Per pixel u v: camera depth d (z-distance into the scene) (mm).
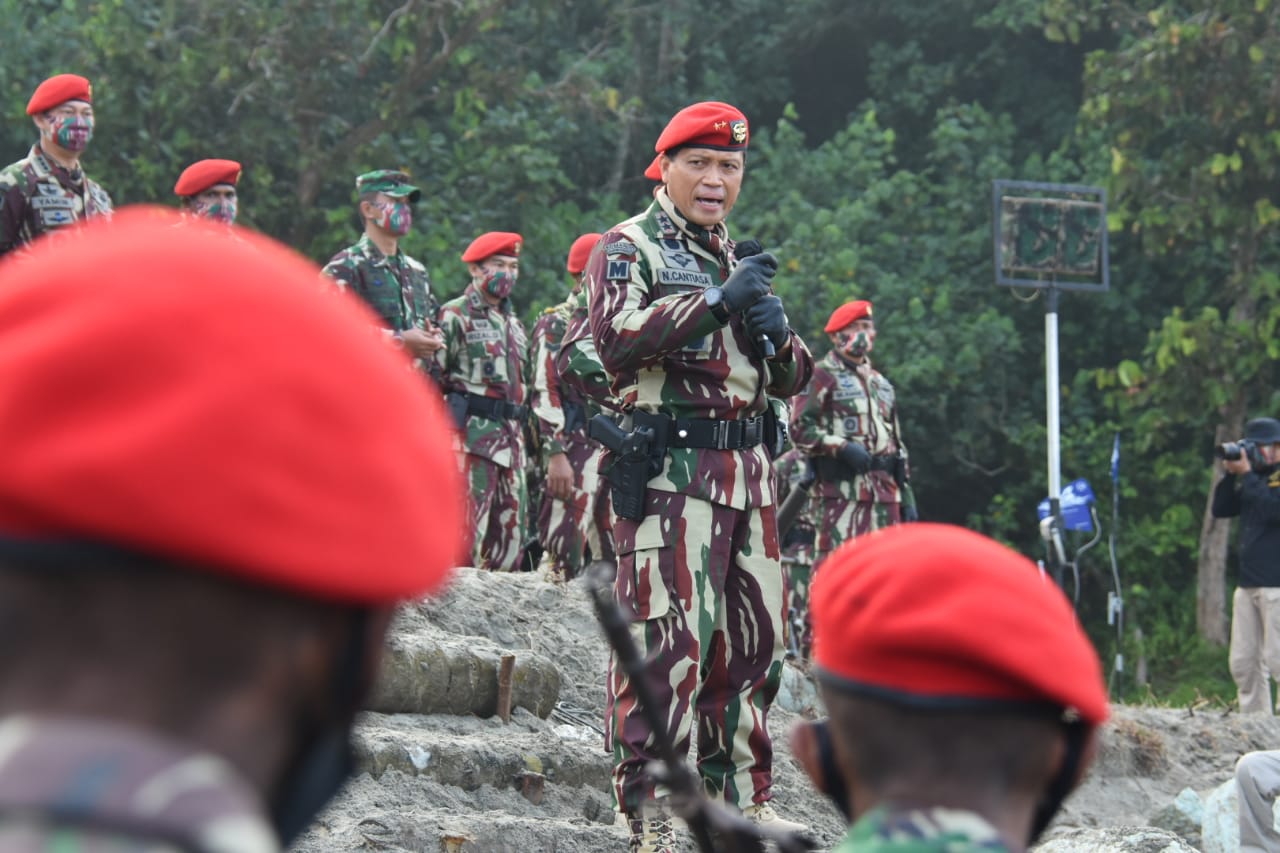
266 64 34031
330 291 1727
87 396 1514
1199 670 34906
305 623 1630
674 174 9750
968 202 41438
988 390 41156
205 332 1555
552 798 11422
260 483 1538
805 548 22047
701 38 46500
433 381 17016
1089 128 36250
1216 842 12867
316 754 1702
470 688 12070
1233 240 35312
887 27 46781
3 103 34406
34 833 1427
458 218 35719
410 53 36531
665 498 9375
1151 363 36406
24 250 13453
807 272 38500
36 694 1552
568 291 35969
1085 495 23172
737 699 9664
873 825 2592
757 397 9641
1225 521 35906
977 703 2621
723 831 3828
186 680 1583
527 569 18938
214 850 1453
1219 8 33406
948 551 2715
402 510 1626
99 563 1521
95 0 35844
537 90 37750
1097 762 17250
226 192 14789
